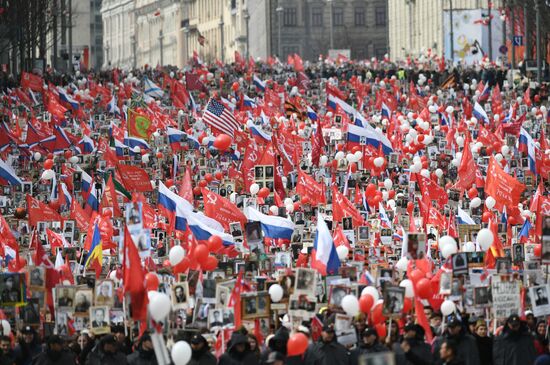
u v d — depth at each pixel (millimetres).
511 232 58062
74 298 40062
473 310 40250
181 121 112500
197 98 144250
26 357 39562
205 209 55344
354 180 74062
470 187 73625
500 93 143500
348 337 38688
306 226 60844
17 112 121625
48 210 60906
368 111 133875
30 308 40344
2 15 159000
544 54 177250
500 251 48156
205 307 39781
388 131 101938
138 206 36719
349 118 111312
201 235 50438
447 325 37844
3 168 75375
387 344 38125
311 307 39375
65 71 185625
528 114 120500
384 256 52000
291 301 39406
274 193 67938
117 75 169125
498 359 38562
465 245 48031
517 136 100312
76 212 59594
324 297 42469
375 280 42312
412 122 113188
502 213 61156
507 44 196125
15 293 39969
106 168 85062
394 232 57531
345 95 146375
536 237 52969
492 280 39750
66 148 98312
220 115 91312
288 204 63344
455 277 40469
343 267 42562
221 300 39469
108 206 63438
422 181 68500
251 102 130875
